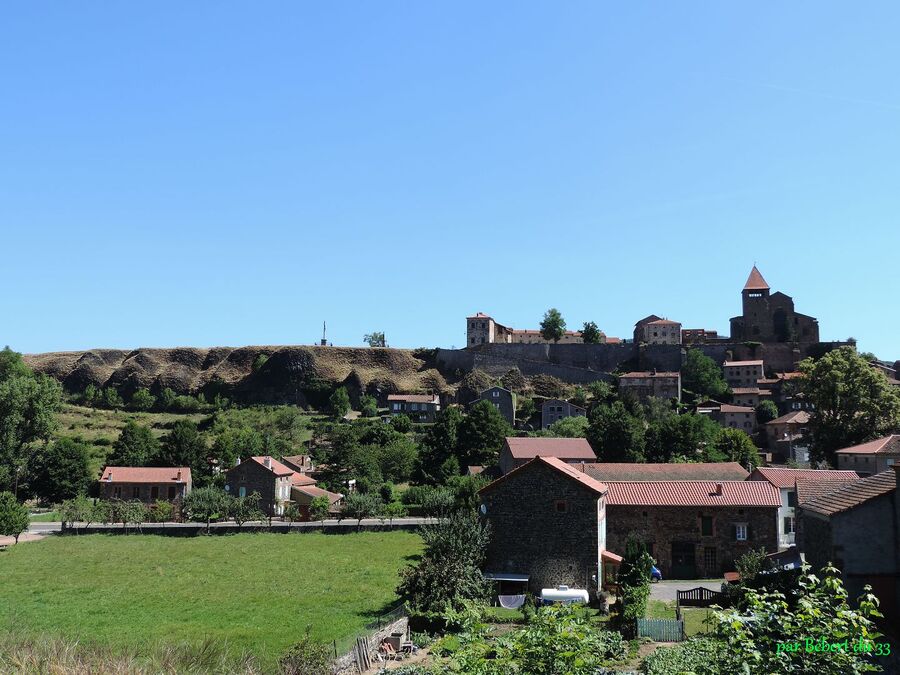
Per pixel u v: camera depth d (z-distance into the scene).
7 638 25.95
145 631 44.12
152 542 81.19
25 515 81.56
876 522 32.03
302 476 111.00
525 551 54.12
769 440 137.75
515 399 168.25
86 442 144.62
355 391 190.75
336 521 93.38
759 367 170.75
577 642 16.70
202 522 92.25
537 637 16.69
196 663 27.00
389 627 42.84
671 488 63.84
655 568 59.12
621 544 61.62
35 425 112.94
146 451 127.62
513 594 52.59
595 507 53.66
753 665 15.31
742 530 61.00
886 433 94.69
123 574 63.66
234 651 31.95
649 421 139.25
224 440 128.75
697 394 166.38
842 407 98.31
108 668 23.02
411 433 150.00
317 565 67.75
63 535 85.94
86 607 51.31
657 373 167.75
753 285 191.12
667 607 48.38
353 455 120.94
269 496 99.12
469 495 82.75
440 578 45.66
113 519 90.44
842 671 14.91
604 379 181.00
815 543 36.59
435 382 193.25
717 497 62.12
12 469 108.69
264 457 102.94
